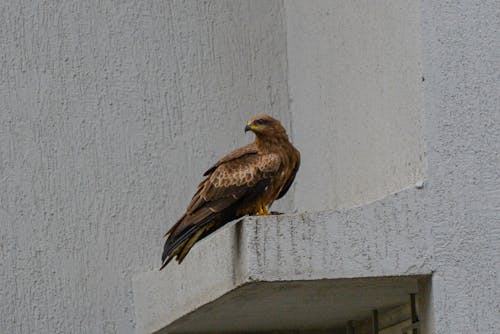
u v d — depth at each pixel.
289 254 10.03
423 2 10.59
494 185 10.34
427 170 10.34
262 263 9.98
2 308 13.09
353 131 12.27
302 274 10.03
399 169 11.00
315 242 10.09
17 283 13.18
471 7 10.60
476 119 10.45
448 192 10.31
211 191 10.65
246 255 10.00
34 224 13.35
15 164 13.45
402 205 10.25
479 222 10.28
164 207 13.67
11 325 13.07
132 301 13.41
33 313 13.16
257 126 10.89
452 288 10.16
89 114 13.70
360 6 12.04
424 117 10.43
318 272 10.05
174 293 12.06
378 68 11.56
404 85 10.90
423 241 10.21
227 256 10.52
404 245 10.20
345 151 12.52
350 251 10.13
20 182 13.41
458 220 10.28
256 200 10.78
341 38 12.62
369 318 12.91
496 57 10.54
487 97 10.47
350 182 12.37
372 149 11.72
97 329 13.27
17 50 13.67
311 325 13.50
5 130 13.49
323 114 13.22
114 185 13.61
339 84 12.69
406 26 10.86
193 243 10.77
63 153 13.56
